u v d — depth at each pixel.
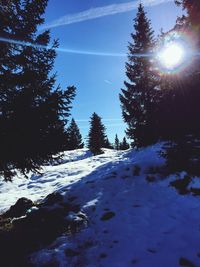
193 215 8.27
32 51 10.97
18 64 10.84
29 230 8.55
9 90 10.52
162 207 9.09
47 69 11.09
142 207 9.32
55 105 9.97
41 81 10.82
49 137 9.95
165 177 11.02
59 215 9.26
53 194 12.57
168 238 7.41
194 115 10.31
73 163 25.86
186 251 6.75
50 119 9.98
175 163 11.09
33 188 18.08
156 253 6.88
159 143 16.19
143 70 24.61
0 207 14.70
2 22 10.54
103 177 12.91
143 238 7.58
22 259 7.23
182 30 12.05
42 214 9.39
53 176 20.44
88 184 12.62
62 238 8.03
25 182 20.69
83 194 11.76
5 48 10.70
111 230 8.26
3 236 8.40
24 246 7.80
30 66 10.99
